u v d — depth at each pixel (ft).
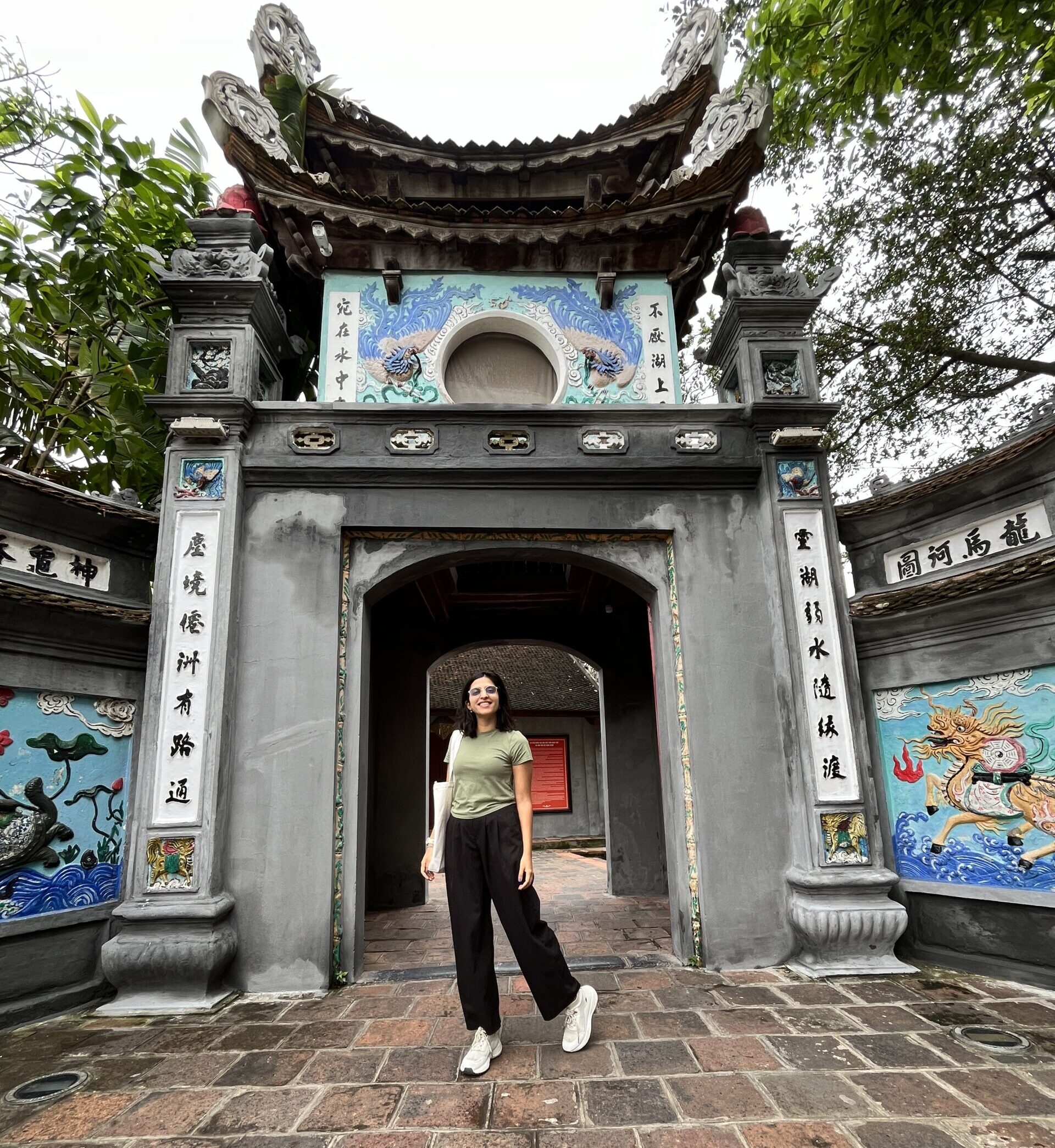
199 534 14.35
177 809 13.07
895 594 14.49
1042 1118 8.00
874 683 15.15
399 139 20.95
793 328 16.43
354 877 13.79
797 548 15.11
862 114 19.33
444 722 52.37
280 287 20.31
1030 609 12.91
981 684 13.60
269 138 16.65
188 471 14.69
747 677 14.90
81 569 14.07
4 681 12.21
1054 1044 9.97
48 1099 8.92
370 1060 9.98
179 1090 9.11
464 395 19.15
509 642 25.81
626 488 15.66
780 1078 9.11
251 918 13.19
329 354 18.30
